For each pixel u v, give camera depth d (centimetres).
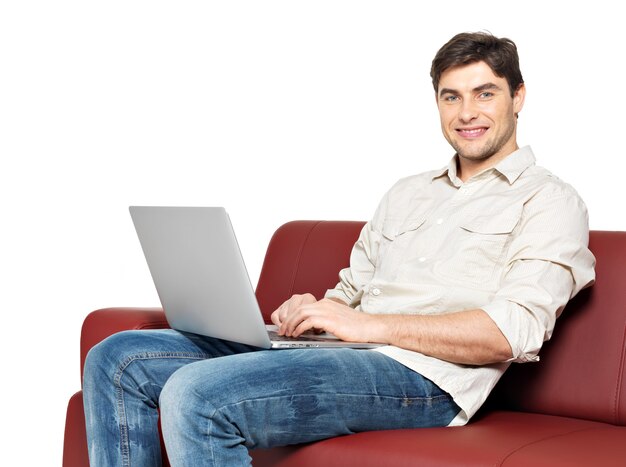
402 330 228
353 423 221
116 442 235
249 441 211
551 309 228
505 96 255
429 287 245
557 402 246
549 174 253
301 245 312
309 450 218
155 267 249
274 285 314
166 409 207
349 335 229
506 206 244
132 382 236
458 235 248
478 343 222
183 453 204
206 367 210
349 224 306
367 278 277
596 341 243
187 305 243
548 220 237
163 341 244
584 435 215
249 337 226
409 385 225
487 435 214
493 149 256
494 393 256
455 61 254
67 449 281
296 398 211
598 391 240
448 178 267
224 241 218
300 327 232
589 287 247
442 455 200
